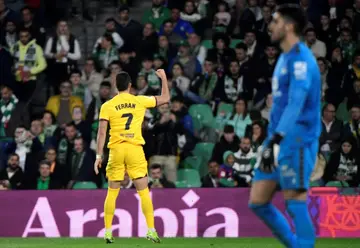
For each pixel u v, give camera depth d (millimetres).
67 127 44469
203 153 45625
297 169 18625
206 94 48969
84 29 58312
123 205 37219
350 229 36219
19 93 52031
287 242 19750
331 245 32312
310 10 54125
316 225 36312
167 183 40469
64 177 42906
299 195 18938
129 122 30391
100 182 43688
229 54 50125
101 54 52188
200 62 51562
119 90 30703
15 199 38188
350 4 53844
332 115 45188
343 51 51438
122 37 52688
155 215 37281
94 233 37438
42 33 53688
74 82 50656
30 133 46250
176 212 37188
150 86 49031
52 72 52750
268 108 47656
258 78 49188
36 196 38062
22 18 55219
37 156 43906
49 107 49625
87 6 58469
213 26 54344
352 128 45656
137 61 50969
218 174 42094
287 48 18984
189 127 45875
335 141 44844
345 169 42781
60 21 52719
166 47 51469
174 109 46188
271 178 19125
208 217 37031
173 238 36062
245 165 42094
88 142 46812
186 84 49281
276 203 36281
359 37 52750
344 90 49062
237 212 36906
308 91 18500
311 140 18891
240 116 46531
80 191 37812
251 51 51188
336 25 52406
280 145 18750
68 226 37656
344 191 36344
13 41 54344
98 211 37500
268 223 19766
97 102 48531
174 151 44281
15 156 43000
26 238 36938
